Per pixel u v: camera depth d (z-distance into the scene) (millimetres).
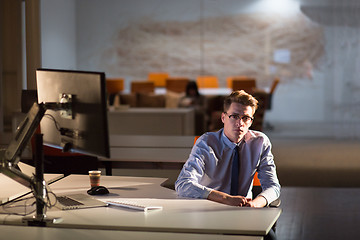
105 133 2264
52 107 2373
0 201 2602
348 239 4293
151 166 3975
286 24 12367
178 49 13820
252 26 12859
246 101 2941
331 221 4781
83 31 14219
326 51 11883
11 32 8906
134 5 14039
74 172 3852
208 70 13516
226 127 2986
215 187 2992
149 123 7770
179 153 4152
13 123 6398
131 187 2975
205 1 13406
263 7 12672
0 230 2166
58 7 13227
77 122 2375
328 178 6684
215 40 13375
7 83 9000
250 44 12898
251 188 3064
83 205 2516
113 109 8195
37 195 2318
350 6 11422
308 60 12102
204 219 2289
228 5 13148
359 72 11391
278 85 12406
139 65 14109
